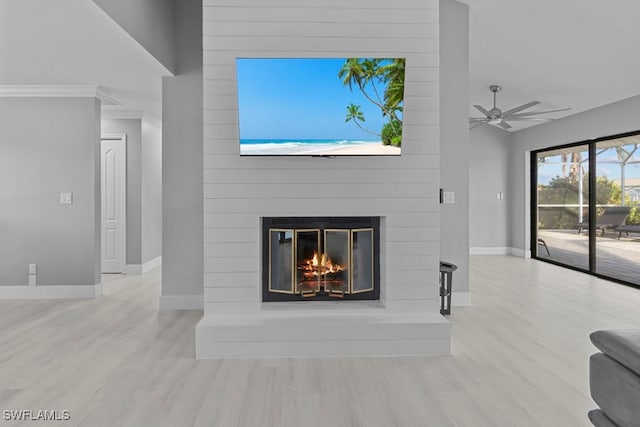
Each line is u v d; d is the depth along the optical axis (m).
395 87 3.16
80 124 4.96
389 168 3.41
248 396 2.49
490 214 8.73
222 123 3.35
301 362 3.01
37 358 3.07
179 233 4.48
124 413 2.29
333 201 3.39
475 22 4.71
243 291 3.35
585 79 5.34
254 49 3.34
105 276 6.36
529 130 8.02
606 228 6.18
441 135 4.61
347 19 3.37
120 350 3.24
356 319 3.23
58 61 3.89
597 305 4.57
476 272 6.62
